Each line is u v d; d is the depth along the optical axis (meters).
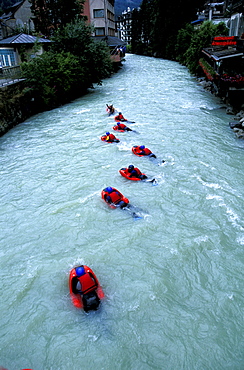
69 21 36.78
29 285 7.30
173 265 7.71
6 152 15.29
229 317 6.36
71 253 8.24
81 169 12.92
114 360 5.59
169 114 20.69
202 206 10.05
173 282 7.23
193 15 59.56
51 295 7.00
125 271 7.57
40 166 13.45
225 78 19.83
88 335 6.05
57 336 6.06
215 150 14.29
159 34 65.94
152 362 5.54
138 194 10.79
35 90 23.12
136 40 90.00
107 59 35.91
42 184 11.88
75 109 23.84
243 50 19.11
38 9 39.22
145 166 12.86
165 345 5.82
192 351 5.70
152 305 6.65
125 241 8.56
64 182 11.92
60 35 29.88
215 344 5.82
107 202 10.18
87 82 30.41
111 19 59.19
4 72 21.88
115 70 45.97
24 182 12.10
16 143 16.55
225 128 17.41
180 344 5.83
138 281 7.26
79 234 8.96
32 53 27.12
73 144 15.87
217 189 11.00
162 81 35.47
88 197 10.77
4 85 19.91
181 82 34.19
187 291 6.99
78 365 5.54
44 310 6.63
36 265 7.90
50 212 10.03
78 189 11.34
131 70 47.78
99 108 23.64
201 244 8.37
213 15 49.84
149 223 9.27
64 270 7.69
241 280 7.25
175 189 11.05
